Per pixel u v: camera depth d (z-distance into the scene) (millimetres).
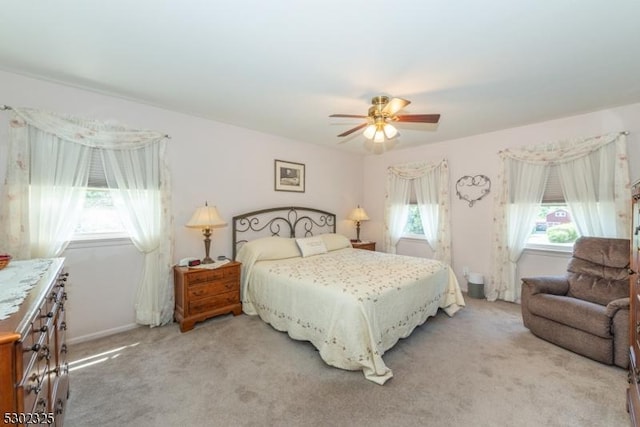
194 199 3270
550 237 3492
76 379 1982
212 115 3229
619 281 2537
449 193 4309
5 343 779
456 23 1614
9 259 1642
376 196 5344
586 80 2332
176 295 2988
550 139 3361
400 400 1772
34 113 2277
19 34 1730
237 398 1794
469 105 2871
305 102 2816
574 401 1752
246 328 2842
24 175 2240
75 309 2531
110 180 2678
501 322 2994
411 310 2557
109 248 2713
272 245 3465
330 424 1576
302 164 4461
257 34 1734
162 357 2283
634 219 1642
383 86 2447
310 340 2357
